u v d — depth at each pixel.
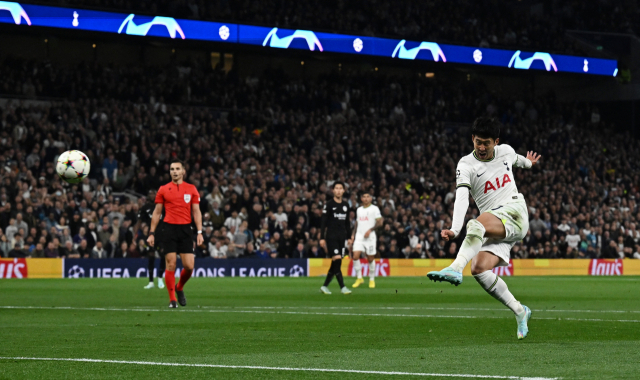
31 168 31.86
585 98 52.62
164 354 7.95
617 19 52.47
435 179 40.41
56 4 34.59
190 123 37.88
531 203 39.72
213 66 44.62
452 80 50.97
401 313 13.57
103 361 7.38
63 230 29.33
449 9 48.00
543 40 49.91
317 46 40.56
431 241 35.25
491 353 8.02
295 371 6.74
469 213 37.59
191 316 12.75
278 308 14.77
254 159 36.22
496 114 49.19
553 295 20.11
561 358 7.62
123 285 23.61
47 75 37.28
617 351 8.20
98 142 33.62
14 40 39.84
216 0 40.22
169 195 14.74
